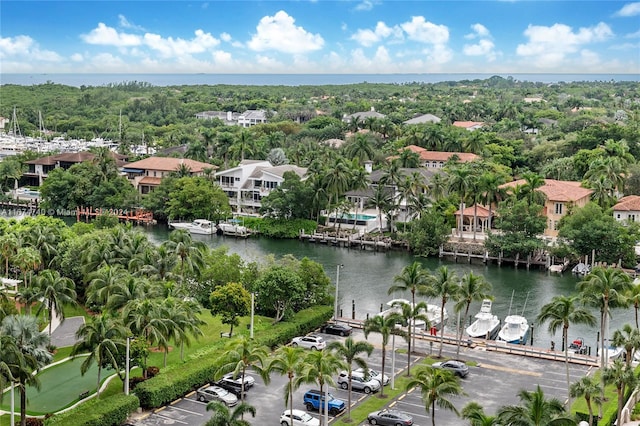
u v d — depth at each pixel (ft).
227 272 369.71
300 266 372.79
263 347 252.83
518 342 340.59
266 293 339.77
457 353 311.88
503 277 483.51
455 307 311.88
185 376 265.54
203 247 394.93
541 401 182.19
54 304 325.62
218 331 337.93
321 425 241.76
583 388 230.89
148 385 256.32
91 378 280.51
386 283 459.73
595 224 489.26
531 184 539.29
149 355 300.40
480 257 530.68
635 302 292.81
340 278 472.03
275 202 615.16
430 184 625.82
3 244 393.29
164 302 287.28
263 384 281.13
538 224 509.35
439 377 219.20
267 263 391.86
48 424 226.79
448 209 597.93
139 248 375.86
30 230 417.49
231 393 263.49
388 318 273.75
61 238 430.61
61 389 269.23
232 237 620.49
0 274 419.95
